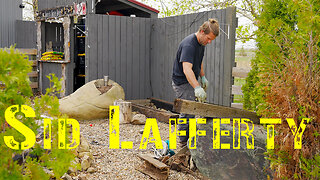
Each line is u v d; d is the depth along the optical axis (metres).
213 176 4.17
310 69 3.08
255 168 3.97
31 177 2.37
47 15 11.26
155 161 4.39
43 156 2.46
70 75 10.41
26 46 15.55
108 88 8.35
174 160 4.63
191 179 4.30
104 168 4.52
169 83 9.50
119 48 9.78
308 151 2.98
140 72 10.16
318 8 3.43
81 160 4.45
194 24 8.50
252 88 6.33
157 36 9.96
